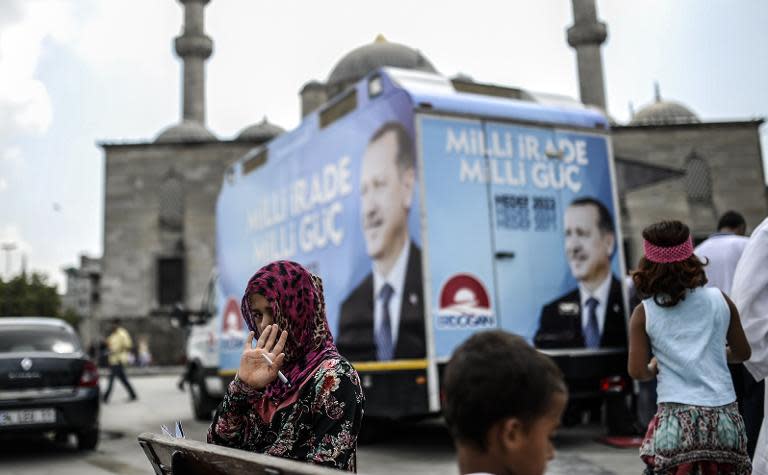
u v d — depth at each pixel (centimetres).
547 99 758
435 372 631
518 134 705
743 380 469
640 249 3656
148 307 3903
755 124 3812
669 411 305
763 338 340
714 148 3819
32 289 5194
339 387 229
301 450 227
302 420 229
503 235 680
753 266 342
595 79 4400
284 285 237
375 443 795
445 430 894
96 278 5997
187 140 4044
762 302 343
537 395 145
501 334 154
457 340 645
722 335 308
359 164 722
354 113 736
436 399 628
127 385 1530
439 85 697
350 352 718
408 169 659
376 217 693
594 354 703
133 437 984
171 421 1164
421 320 637
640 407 733
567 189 721
